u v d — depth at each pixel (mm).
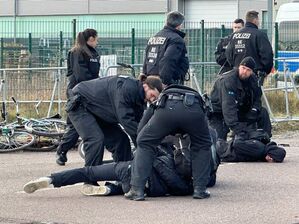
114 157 20375
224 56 30953
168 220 16438
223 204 18109
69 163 25562
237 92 24953
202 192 18766
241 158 24688
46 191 20156
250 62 24859
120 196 19250
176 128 18375
